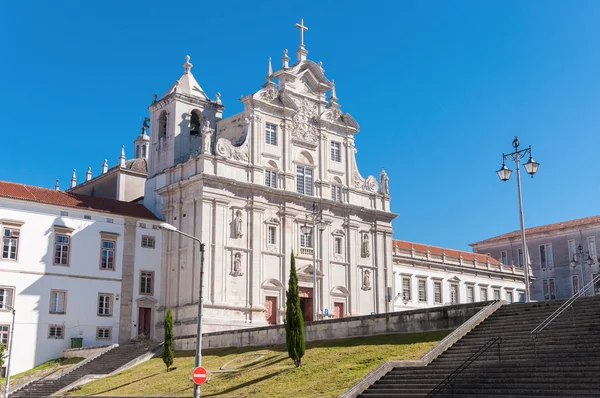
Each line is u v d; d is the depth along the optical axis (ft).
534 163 127.24
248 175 200.54
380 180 239.09
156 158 217.15
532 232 334.03
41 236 181.47
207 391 117.60
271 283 198.29
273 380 114.93
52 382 156.66
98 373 158.81
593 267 309.01
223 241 190.29
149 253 200.03
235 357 144.56
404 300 255.70
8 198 176.55
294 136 214.28
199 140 217.77
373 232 230.07
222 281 187.73
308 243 210.38
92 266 188.96
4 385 159.22
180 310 188.75
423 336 122.42
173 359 158.30
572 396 77.71
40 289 178.81
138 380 142.00
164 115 220.84
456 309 122.72
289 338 121.19
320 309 207.31
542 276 327.47
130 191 236.22
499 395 83.51
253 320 190.90
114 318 190.08
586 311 104.37
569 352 90.53
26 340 174.40
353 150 231.09
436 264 273.13
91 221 191.21
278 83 218.59
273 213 203.72
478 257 304.30
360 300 219.41
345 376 106.22
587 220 317.83
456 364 98.43
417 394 90.53
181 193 198.18
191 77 223.92
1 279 172.86
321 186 217.15
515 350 97.50
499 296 303.89
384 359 111.24
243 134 204.95
